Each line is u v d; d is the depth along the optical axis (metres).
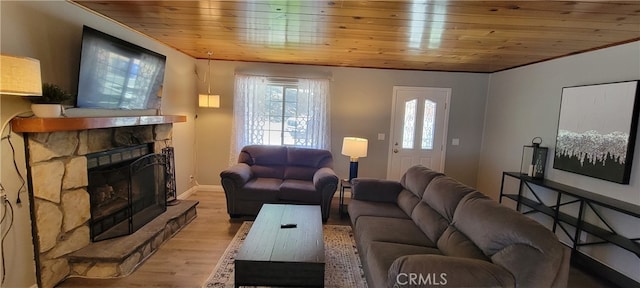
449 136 5.19
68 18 2.39
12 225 1.97
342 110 5.05
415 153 5.20
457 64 4.44
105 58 2.56
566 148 3.41
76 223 2.44
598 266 2.89
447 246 2.10
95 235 2.69
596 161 3.03
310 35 3.13
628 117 2.72
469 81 5.08
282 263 1.95
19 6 2.00
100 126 2.42
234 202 3.80
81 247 2.51
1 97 1.87
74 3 2.41
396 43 3.30
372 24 2.65
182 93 4.43
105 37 2.53
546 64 3.82
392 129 5.12
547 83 3.81
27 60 1.69
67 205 2.34
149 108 3.41
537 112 3.96
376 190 3.45
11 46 1.95
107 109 2.77
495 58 3.87
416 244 2.31
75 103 2.34
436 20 2.46
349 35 3.05
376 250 2.14
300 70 4.93
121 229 2.86
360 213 3.01
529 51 3.41
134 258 2.59
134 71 3.00
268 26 2.86
